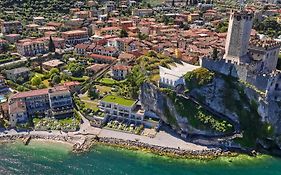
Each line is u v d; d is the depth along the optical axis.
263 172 118.81
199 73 142.88
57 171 117.81
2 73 189.62
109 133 141.50
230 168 121.00
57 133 141.38
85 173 116.75
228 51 149.62
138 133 141.12
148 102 150.12
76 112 154.38
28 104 155.50
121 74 187.50
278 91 137.50
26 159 124.94
